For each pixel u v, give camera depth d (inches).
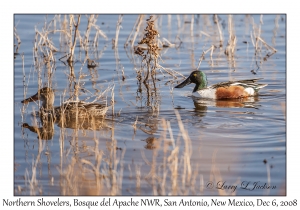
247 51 1728.6
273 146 941.2
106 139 987.3
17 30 1903.3
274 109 1194.0
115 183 778.8
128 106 1211.2
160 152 916.6
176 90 1384.1
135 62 1614.2
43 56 1636.3
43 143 976.3
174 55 1689.2
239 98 1316.4
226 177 818.2
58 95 1282.0
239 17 2146.9
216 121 1096.2
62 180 821.9
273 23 2036.2
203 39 1866.4
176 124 1074.7
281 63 1593.3
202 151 918.4
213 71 1528.1
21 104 1211.2
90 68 1541.6
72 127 1061.8
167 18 2143.2
